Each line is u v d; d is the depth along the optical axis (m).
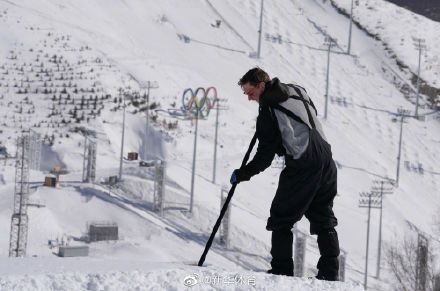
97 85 129.25
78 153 112.69
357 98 154.38
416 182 134.00
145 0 167.62
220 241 88.69
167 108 130.62
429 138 149.00
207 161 118.81
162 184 92.50
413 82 166.25
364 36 179.25
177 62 147.25
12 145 110.75
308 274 83.88
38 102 123.81
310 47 168.38
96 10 158.00
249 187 109.19
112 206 91.00
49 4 154.25
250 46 161.75
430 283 57.03
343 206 115.25
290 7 183.88
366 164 133.00
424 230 114.06
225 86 143.75
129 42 149.75
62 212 89.50
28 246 79.12
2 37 137.25
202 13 170.00
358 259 96.56
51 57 134.62
